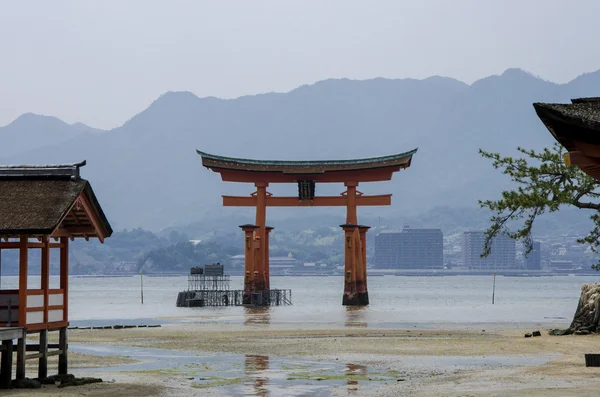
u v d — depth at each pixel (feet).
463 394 101.91
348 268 426.51
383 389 109.60
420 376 124.26
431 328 246.27
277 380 120.57
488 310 390.63
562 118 72.13
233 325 267.80
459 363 142.31
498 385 109.81
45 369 110.01
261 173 429.38
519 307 433.48
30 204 104.47
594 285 201.98
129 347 180.14
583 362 135.74
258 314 353.31
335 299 583.99
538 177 199.41
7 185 107.76
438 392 104.63
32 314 106.11
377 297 647.56
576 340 178.40
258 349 172.35
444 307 433.07
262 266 442.91
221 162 420.36
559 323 274.36
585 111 74.49
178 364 143.64
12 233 101.09
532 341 180.14
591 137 71.46
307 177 424.46
